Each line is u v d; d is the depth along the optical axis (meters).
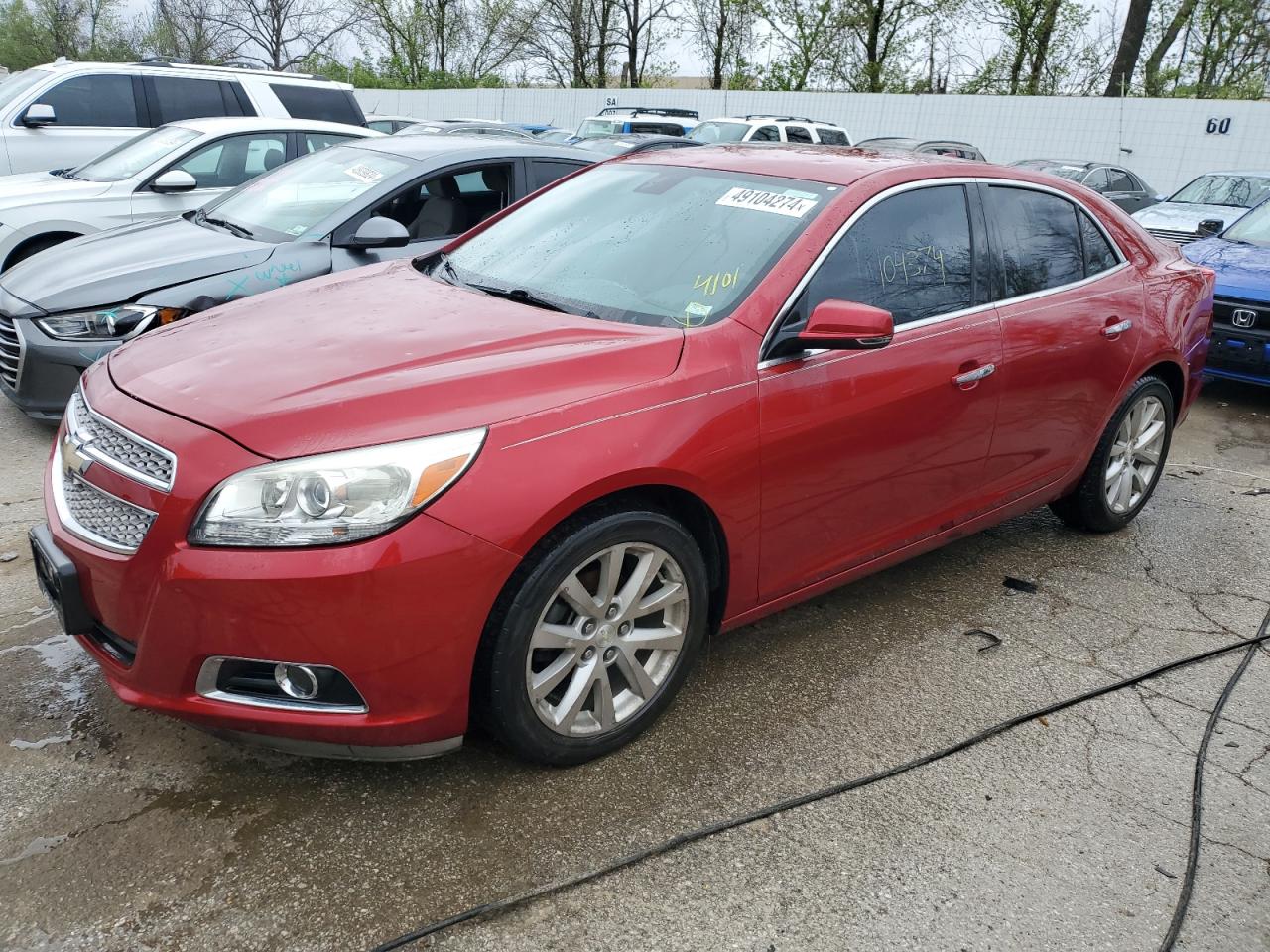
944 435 3.45
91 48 40.50
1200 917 2.36
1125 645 3.66
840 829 2.58
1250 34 29.50
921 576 4.14
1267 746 3.07
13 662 3.08
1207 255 7.48
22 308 4.81
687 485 2.68
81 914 2.15
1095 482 4.40
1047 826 2.65
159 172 7.01
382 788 2.61
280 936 2.13
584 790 2.65
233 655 2.26
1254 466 5.94
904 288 3.33
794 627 3.64
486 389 2.47
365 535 2.22
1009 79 32.38
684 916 2.26
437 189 5.71
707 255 3.17
